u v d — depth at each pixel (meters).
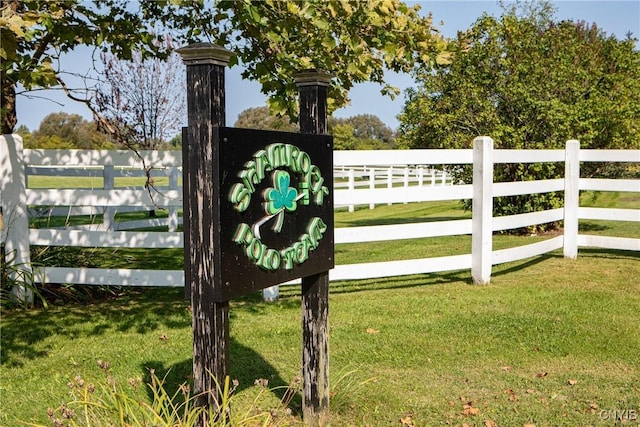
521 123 12.04
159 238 6.73
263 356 4.89
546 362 4.73
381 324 5.73
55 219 13.48
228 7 4.50
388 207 19.14
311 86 3.56
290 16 4.54
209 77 2.67
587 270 8.40
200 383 2.82
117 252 9.42
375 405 3.95
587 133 11.79
